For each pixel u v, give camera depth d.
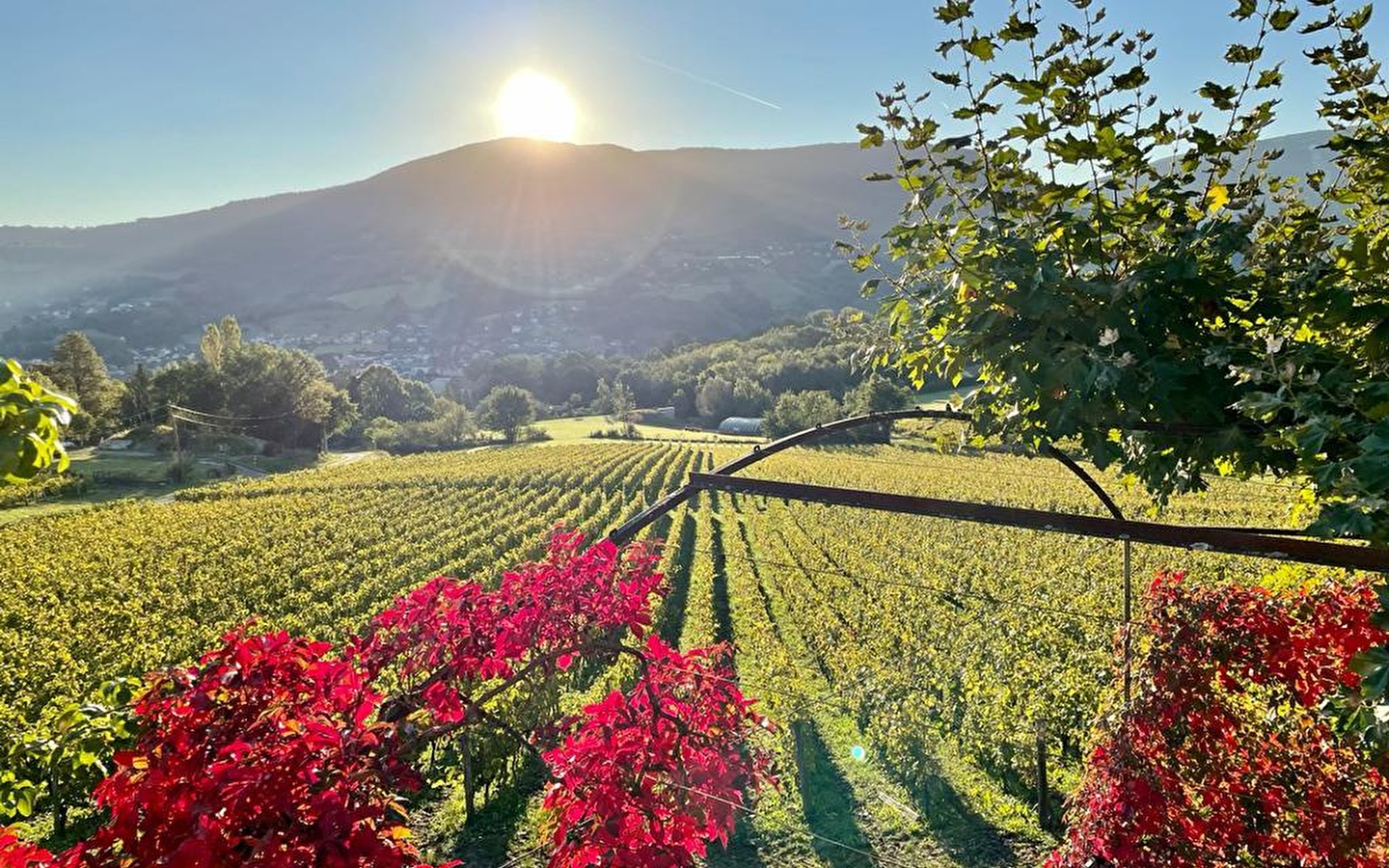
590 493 41.59
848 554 23.16
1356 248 2.56
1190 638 3.93
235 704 2.28
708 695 3.34
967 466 47.28
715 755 3.26
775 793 9.14
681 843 2.99
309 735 2.14
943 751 10.30
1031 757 9.14
